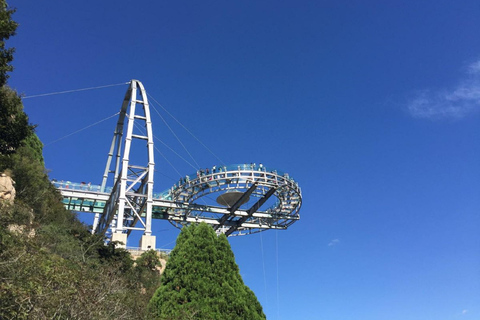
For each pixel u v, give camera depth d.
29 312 11.34
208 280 19.12
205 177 55.72
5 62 25.16
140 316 17.02
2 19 25.08
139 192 63.78
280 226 67.69
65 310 12.41
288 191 59.56
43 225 33.69
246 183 56.09
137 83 66.44
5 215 21.12
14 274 12.23
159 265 42.66
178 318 16.88
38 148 50.28
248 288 20.42
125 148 57.12
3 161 31.17
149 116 62.03
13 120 27.00
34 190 37.12
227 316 18.20
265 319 19.88
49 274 13.42
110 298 15.59
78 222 45.38
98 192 61.75
